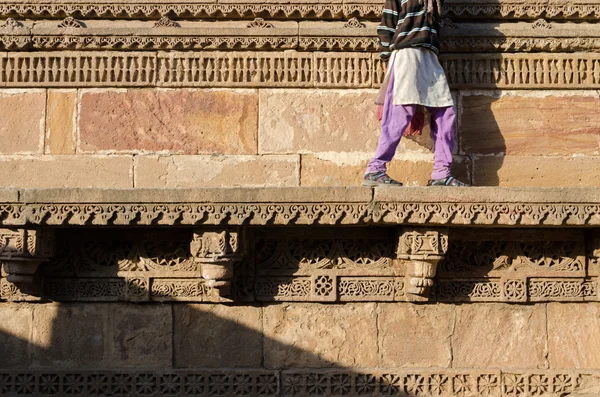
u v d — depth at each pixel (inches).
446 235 293.9
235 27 332.2
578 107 327.6
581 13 336.8
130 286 312.0
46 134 324.2
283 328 313.0
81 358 311.9
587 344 312.0
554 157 325.1
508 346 312.0
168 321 313.4
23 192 287.9
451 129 307.6
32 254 292.5
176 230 312.0
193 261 311.4
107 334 312.8
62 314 313.4
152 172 322.0
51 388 309.7
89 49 326.3
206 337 312.8
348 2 335.9
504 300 311.9
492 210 288.2
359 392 309.1
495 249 314.5
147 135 324.2
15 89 326.6
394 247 312.5
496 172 324.5
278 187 288.8
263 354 311.9
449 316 313.0
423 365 311.4
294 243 314.5
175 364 311.6
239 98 326.6
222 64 327.0
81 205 288.8
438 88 306.8
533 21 338.0
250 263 312.5
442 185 303.9
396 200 287.4
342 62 327.6
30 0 335.0
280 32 325.4
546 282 313.3
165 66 326.6
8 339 312.5
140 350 312.0
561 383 309.1
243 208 288.2
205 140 324.5
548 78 327.3
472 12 335.6
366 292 312.3
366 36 325.7
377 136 325.4
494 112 327.3
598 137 326.0
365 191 287.3
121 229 312.5
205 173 322.7
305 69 327.0
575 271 312.3
